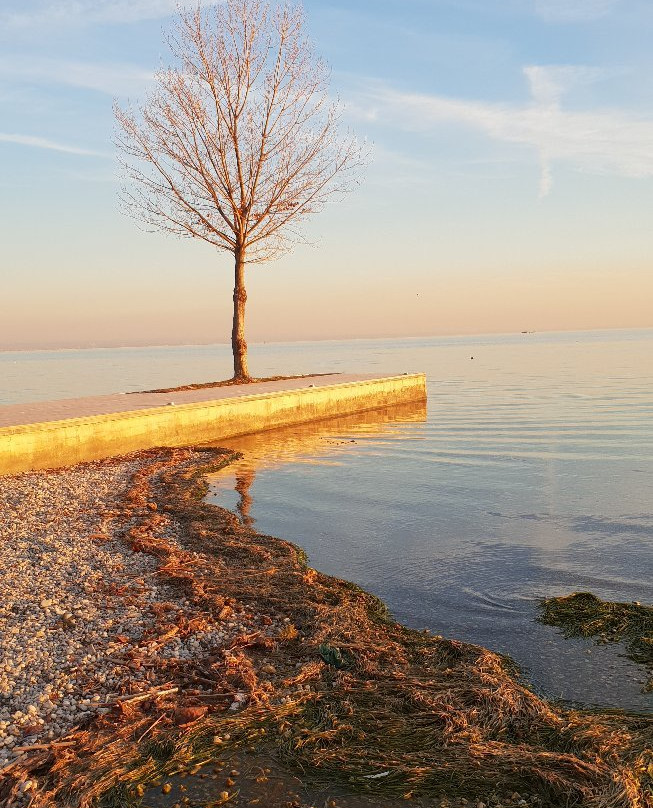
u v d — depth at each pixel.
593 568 8.43
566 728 4.49
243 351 25.53
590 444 18.05
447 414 25.53
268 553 8.92
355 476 14.47
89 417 15.18
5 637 5.93
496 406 27.97
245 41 23.72
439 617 7.05
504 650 6.22
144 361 95.25
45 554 8.49
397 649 6.01
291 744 4.34
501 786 3.90
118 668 5.41
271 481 14.02
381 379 27.53
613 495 12.27
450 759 4.16
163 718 4.72
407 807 3.77
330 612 6.75
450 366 63.09
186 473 14.23
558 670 5.79
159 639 5.98
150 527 10.09
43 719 4.68
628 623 6.60
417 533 10.22
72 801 3.80
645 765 4.02
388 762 4.14
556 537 9.80
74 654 5.64
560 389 35.53
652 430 20.25
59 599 6.96
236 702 4.93
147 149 24.03
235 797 3.87
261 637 6.12
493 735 4.50
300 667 5.59
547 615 6.93
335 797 3.87
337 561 8.98
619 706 5.16
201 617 6.56
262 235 25.09
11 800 3.83
